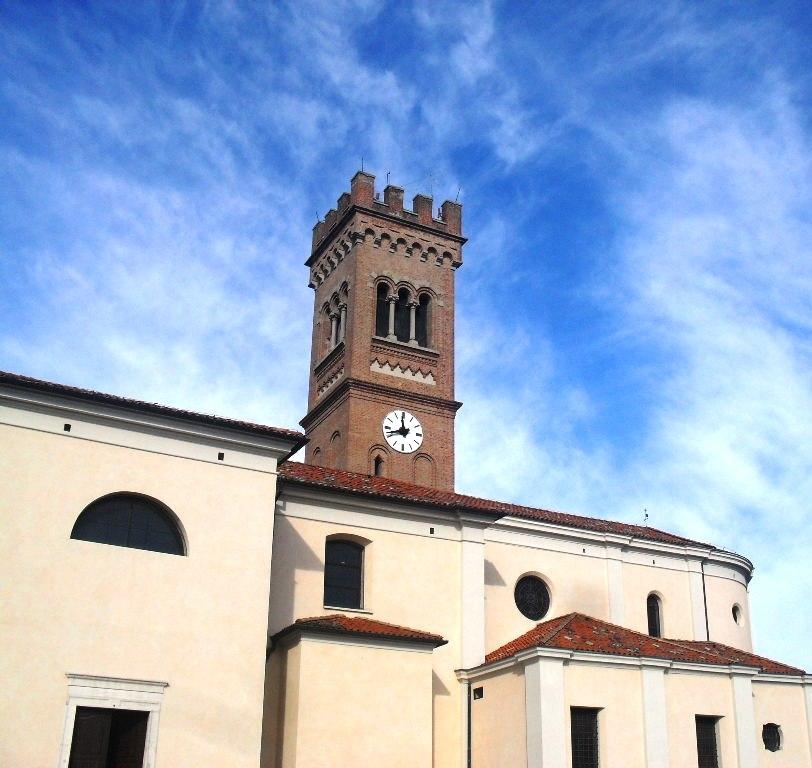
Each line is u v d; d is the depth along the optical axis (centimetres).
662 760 3356
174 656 2805
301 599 3447
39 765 2531
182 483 2992
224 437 3089
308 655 3138
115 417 2934
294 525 3534
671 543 4747
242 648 2909
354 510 3681
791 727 3922
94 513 2867
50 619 2670
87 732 2656
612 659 3397
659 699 3441
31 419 2825
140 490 2922
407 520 3781
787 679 3984
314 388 5884
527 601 4253
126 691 2708
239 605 2950
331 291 5956
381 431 5247
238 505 3058
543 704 3203
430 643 3356
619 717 3353
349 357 5372
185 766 2719
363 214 5725
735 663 3659
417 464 5294
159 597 2841
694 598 4738
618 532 4569
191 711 2778
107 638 2730
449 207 6112
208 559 2953
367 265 5628
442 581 3762
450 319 5812
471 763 3512
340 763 3064
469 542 3853
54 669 2631
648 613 4634
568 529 4422
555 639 3391
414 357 5550
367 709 3169
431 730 3269
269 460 3167
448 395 5569
